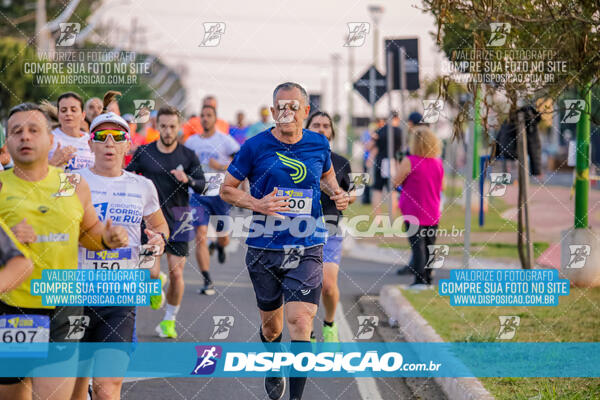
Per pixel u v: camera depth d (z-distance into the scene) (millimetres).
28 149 4562
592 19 7195
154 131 12844
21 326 4605
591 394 6184
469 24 7453
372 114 17938
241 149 6129
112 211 5645
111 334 5227
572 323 8820
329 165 6445
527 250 10156
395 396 6738
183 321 9234
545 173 55531
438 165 10820
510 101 8641
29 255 4562
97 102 8734
